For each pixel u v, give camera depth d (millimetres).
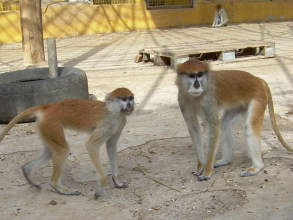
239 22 14477
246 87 4816
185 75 4676
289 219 4371
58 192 4699
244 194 4590
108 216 4469
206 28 13438
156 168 4949
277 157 4961
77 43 11539
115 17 13117
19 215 4504
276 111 5727
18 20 11852
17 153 5211
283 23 13953
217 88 4770
